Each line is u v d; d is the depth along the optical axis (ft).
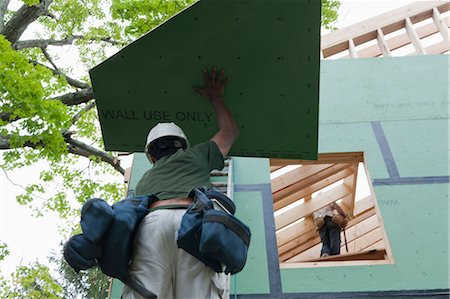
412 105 19.40
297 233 27.17
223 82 8.64
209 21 7.68
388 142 18.35
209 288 5.92
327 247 23.16
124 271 5.98
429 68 20.54
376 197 16.80
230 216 5.80
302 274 15.15
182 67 8.45
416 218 16.14
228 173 17.37
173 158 7.14
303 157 9.47
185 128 9.49
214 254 5.53
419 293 14.47
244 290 14.90
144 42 8.04
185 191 6.64
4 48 18.74
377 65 20.94
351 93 20.07
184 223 5.83
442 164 17.49
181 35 7.92
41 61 32.73
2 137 22.26
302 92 8.50
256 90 8.66
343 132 18.84
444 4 25.35
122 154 19.76
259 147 9.48
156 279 5.85
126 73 8.58
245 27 7.72
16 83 18.51
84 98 24.97
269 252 15.79
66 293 59.06
